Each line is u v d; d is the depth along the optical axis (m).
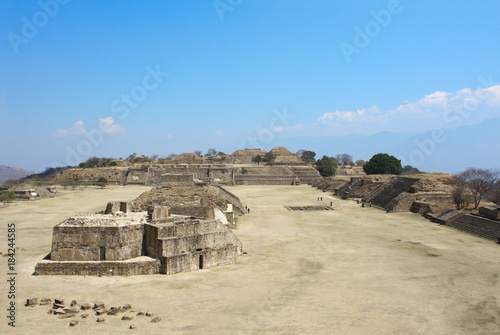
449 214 64.94
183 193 64.19
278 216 71.88
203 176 162.62
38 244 43.06
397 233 55.25
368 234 54.22
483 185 77.62
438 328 22.00
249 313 23.25
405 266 36.75
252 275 32.19
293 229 57.75
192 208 48.47
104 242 31.67
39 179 170.12
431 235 53.81
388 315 23.73
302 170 183.38
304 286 29.44
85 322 20.67
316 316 23.12
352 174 199.25
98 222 33.09
